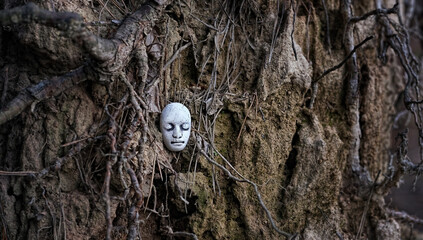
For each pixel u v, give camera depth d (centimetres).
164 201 252
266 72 267
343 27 301
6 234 226
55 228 224
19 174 221
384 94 331
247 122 262
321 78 293
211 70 268
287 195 268
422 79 390
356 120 301
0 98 231
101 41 205
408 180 606
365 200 302
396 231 303
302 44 286
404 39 322
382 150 336
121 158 218
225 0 274
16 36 225
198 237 250
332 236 276
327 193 274
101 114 234
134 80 238
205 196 250
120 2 254
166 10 257
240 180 240
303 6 295
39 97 215
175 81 261
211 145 255
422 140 299
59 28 190
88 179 231
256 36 276
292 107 273
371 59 318
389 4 353
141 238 237
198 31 269
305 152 272
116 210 241
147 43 245
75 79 221
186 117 246
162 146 248
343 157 299
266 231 261
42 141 228
